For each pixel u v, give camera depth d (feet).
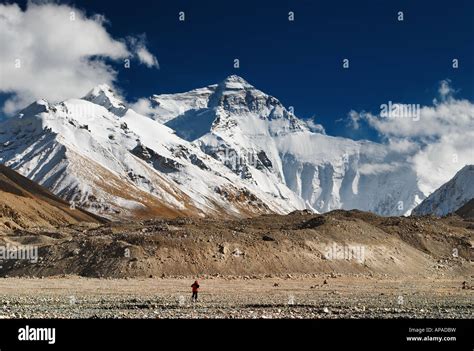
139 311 177.58
